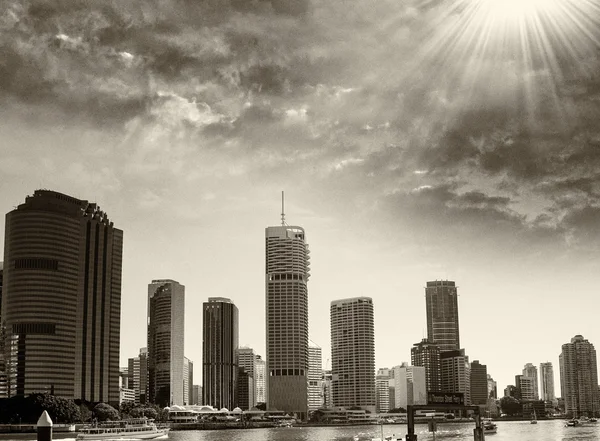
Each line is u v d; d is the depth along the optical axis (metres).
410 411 171.25
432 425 171.50
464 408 173.88
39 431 118.00
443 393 173.50
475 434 173.50
